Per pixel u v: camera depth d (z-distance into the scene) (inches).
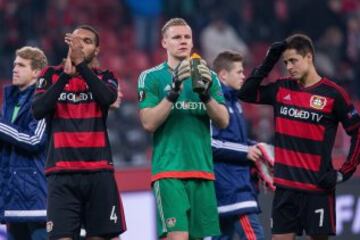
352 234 1402.6
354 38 2608.3
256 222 1118.4
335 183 982.4
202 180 962.1
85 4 2532.0
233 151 1096.2
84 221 956.0
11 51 2277.3
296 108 989.8
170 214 945.5
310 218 985.5
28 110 1045.2
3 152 1056.2
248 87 1010.7
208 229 964.6
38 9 2395.4
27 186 1042.1
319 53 2517.2
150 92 965.8
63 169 935.7
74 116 943.7
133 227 1339.8
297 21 2586.1
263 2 2625.5
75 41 923.4
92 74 927.0
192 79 917.8
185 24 977.5
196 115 963.3
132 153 1934.1
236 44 2469.2
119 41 2508.6
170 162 952.9
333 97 983.6
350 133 992.9
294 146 988.6
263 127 2095.2
